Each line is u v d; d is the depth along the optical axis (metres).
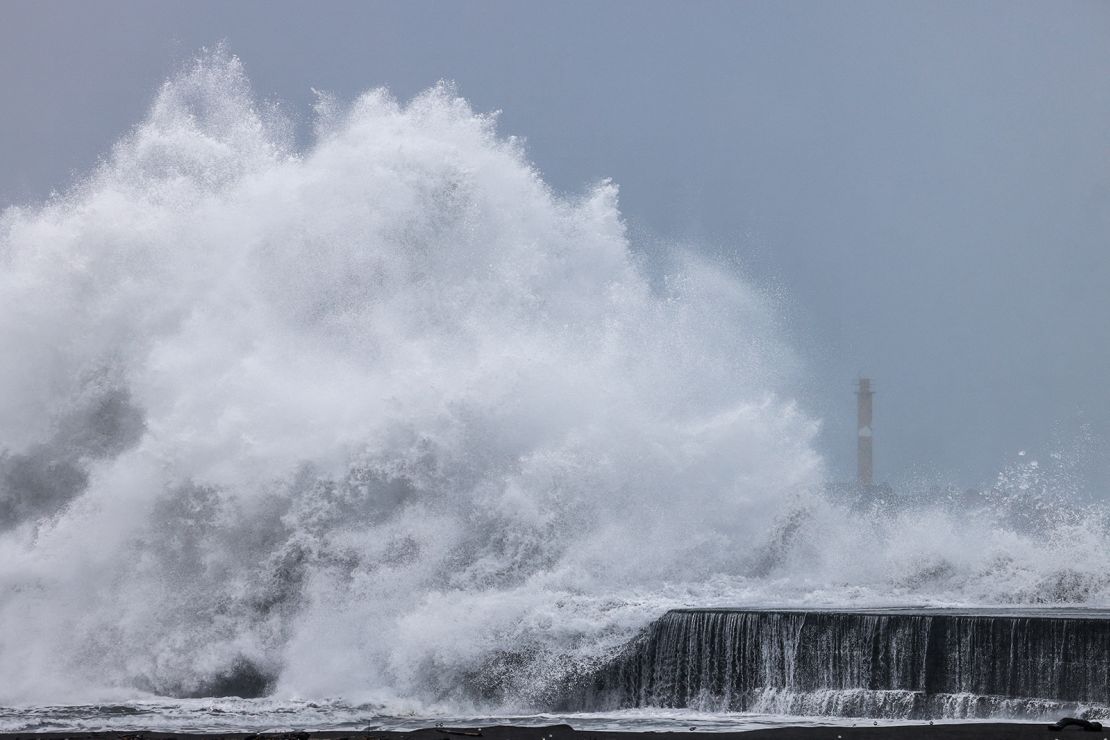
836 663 67.56
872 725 60.50
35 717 68.56
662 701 71.06
